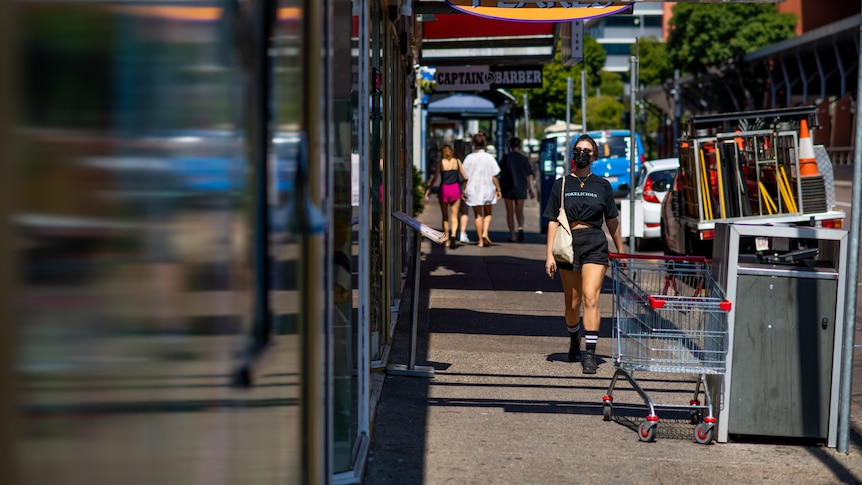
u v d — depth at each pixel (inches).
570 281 486.0
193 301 116.1
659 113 4005.9
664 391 437.1
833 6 3843.5
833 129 2898.6
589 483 308.7
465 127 2935.5
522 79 1240.2
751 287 353.7
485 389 434.0
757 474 322.3
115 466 100.1
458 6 421.4
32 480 87.3
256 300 128.2
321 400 185.5
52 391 89.7
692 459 338.0
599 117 4397.1
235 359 128.4
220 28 122.3
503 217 1581.0
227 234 126.6
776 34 3469.5
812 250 373.7
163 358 109.3
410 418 380.5
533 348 530.6
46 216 88.0
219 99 122.7
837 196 1956.2
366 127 322.3
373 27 452.8
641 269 373.4
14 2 82.8
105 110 96.5
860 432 374.6
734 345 355.6
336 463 277.3
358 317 320.2
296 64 170.6
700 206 773.9
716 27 3513.8
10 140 82.5
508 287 756.0
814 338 353.1
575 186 474.9
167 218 109.0
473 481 306.8
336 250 262.5
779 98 3363.7
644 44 4084.6
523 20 429.4
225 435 127.1
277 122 151.3
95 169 95.4
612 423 384.2
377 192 458.0
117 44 98.3
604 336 573.3
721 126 836.6
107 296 97.5
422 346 527.2
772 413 355.6
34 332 86.9
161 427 108.8
